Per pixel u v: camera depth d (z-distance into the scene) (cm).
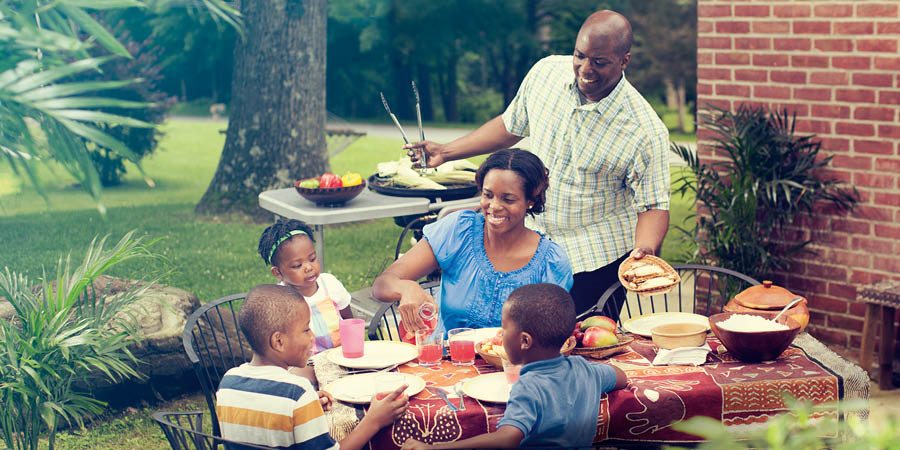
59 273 359
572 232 387
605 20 351
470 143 417
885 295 448
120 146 179
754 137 513
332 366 290
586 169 376
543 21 2667
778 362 272
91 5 184
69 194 1166
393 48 2652
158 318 449
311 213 434
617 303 386
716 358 279
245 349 460
